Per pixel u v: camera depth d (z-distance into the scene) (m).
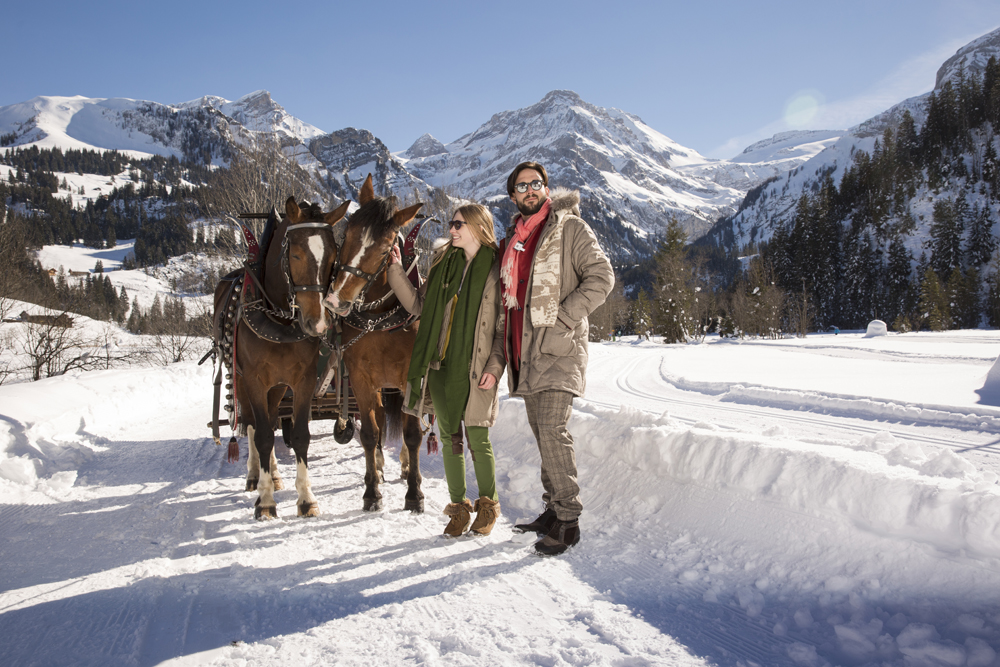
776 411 7.69
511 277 3.39
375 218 3.63
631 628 2.36
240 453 6.34
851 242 106.94
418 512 4.09
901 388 9.00
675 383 12.02
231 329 4.76
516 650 2.20
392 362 4.26
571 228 3.30
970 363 14.47
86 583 2.93
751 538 3.04
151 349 29.25
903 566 2.53
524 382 3.31
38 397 7.80
